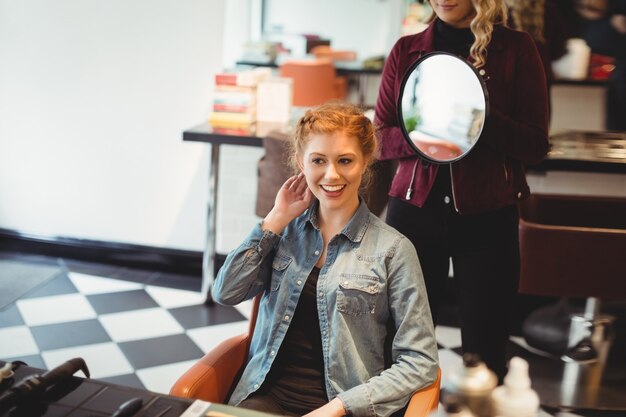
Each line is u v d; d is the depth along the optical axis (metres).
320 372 1.87
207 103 4.21
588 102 3.94
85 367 1.64
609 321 3.64
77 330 3.57
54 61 4.34
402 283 1.81
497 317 2.42
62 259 4.52
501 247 2.39
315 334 1.87
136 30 4.21
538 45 3.80
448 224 2.38
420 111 2.18
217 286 1.93
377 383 1.72
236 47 4.89
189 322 3.74
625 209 3.40
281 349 1.89
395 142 2.43
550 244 2.94
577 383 3.21
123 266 4.46
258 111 3.95
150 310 3.85
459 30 2.35
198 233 4.38
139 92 4.28
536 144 2.30
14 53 4.37
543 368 3.34
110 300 3.95
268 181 3.42
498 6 2.31
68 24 4.27
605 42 3.85
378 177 3.21
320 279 1.85
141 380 3.14
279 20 5.93
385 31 5.84
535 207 3.44
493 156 2.33
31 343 3.40
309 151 1.82
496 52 2.30
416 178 2.39
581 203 3.42
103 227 4.50
